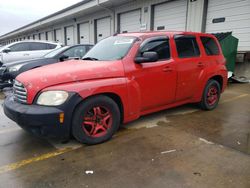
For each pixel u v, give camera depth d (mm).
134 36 4113
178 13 11055
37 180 2607
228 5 9094
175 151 3230
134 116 3834
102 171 2770
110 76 3467
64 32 22125
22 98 3248
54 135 3125
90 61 3900
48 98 3039
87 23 18234
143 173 2715
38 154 3213
